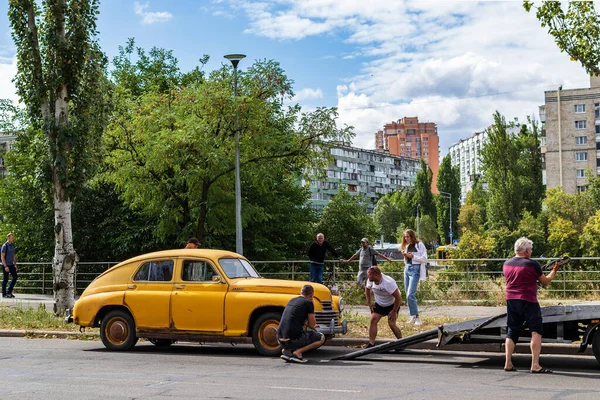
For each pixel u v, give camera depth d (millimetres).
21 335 16375
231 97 25297
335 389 9094
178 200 28000
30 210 33000
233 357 12602
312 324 11945
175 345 14695
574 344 12492
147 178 27203
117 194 31922
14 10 18859
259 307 12578
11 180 34219
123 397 8594
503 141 69062
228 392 8898
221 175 27141
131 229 31516
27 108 19172
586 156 107375
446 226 116625
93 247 32531
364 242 20203
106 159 26469
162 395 8711
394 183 182375
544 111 112188
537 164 70438
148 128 26359
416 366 11367
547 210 67062
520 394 8609
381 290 13141
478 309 18875
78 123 19016
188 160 26484
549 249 50438
